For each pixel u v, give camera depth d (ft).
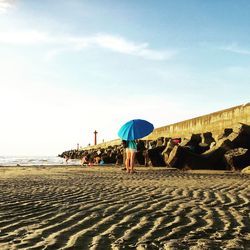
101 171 49.14
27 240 11.07
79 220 13.98
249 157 47.39
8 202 18.48
